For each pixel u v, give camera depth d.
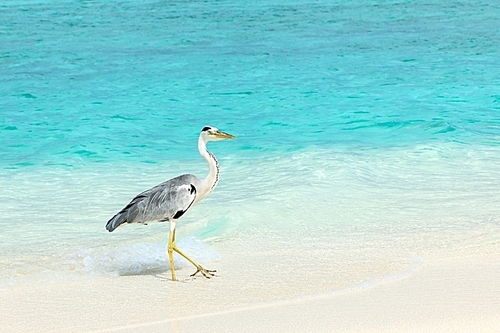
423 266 9.86
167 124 22.16
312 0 61.88
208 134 10.26
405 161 16.47
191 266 10.47
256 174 15.77
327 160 16.50
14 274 10.26
